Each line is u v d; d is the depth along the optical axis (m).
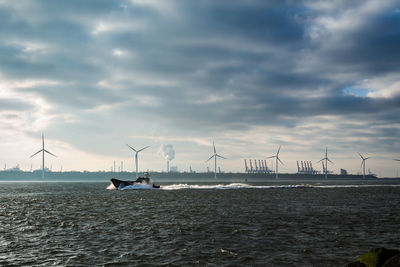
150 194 115.06
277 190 140.38
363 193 120.62
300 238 36.62
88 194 120.25
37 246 33.84
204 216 55.19
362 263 21.48
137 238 37.28
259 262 27.67
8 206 77.06
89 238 37.66
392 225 45.56
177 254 30.22
